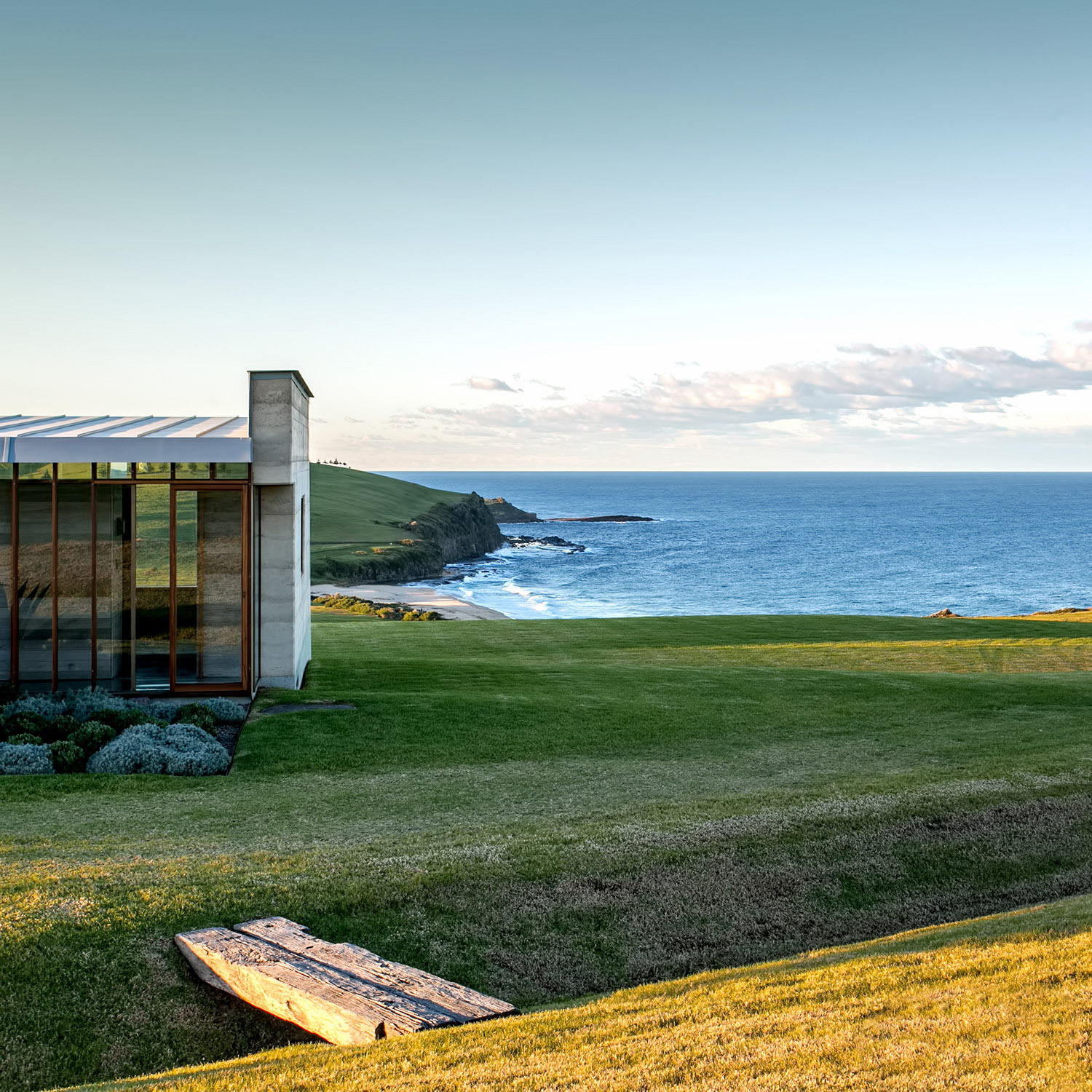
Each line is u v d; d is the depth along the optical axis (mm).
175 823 12789
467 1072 6680
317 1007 8055
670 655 30562
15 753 15031
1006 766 16453
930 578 113625
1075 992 7668
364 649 29953
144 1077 7531
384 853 11461
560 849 11797
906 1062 6559
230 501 20078
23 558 19484
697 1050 6906
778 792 14719
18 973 8617
